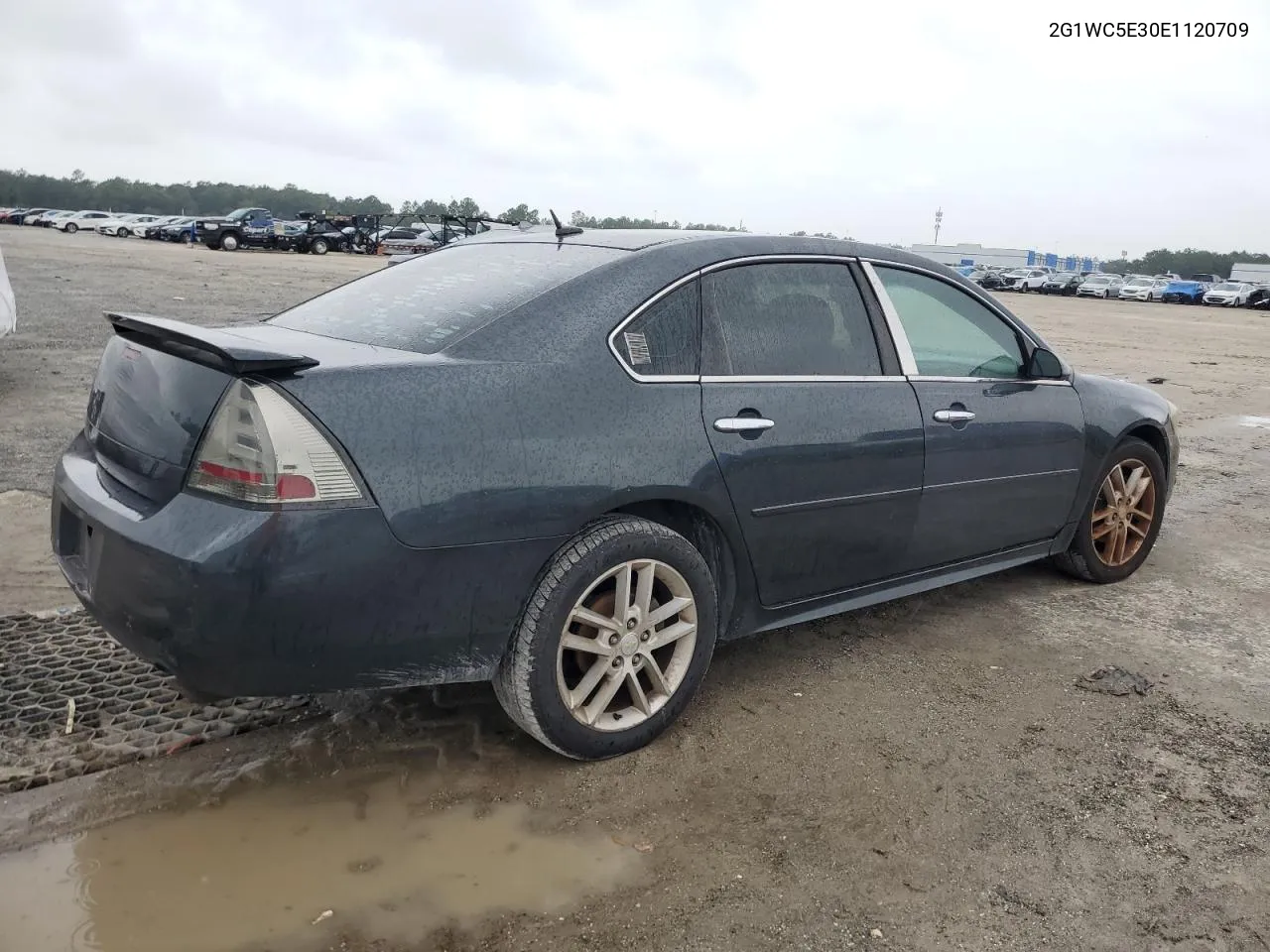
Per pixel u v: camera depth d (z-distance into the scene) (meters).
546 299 2.83
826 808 2.71
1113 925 2.28
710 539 3.14
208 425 2.35
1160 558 5.19
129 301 14.98
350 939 2.15
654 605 3.02
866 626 4.08
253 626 2.29
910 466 3.52
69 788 2.63
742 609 3.24
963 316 3.88
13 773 2.67
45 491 5.12
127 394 2.68
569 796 2.72
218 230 39.28
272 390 2.32
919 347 3.67
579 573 2.69
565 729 2.78
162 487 2.44
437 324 2.82
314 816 2.58
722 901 2.32
